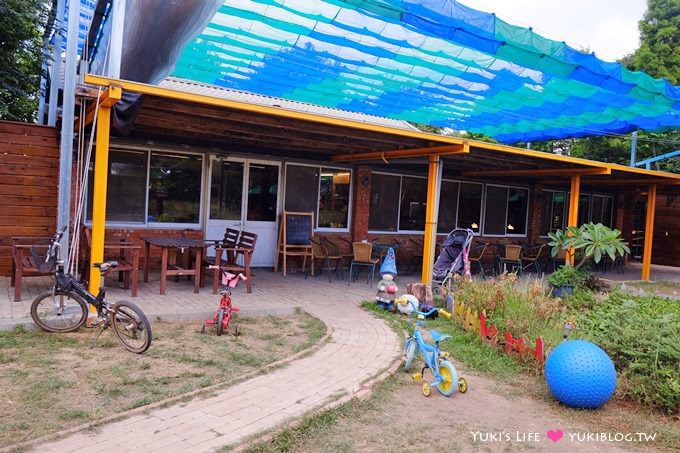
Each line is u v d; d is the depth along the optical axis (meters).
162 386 4.16
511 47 7.36
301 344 5.59
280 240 10.57
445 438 3.58
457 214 13.52
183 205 9.77
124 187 9.16
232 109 6.52
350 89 10.13
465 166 11.98
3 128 7.93
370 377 4.60
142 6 5.93
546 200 15.41
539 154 9.45
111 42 6.07
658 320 5.00
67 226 5.92
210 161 9.91
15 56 10.73
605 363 4.22
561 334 5.48
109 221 9.04
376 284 9.70
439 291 8.31
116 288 7.48
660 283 12.70
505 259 12.02
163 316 6.17
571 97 9.67
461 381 4.47
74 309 5.80
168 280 8.47
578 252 10.56
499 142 15.95
